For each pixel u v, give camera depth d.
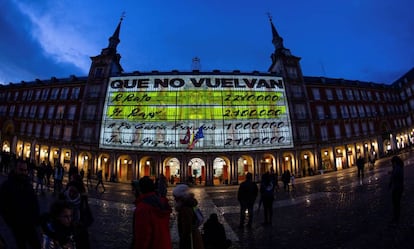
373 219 8.36
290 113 39.44
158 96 38.19
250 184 9.38
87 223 5.41
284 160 39.41
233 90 38.91
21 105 46.56
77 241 5.01
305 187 21.03
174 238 8.53
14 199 4.83
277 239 7.68
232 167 36.50
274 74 41.19
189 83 38.72
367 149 44.97
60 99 42.25
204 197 20.42
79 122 39.03
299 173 37.69
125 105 38.25
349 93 46.19
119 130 37.53
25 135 44.16
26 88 46.94
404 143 51.19
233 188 28.92
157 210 3.50
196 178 37.72
